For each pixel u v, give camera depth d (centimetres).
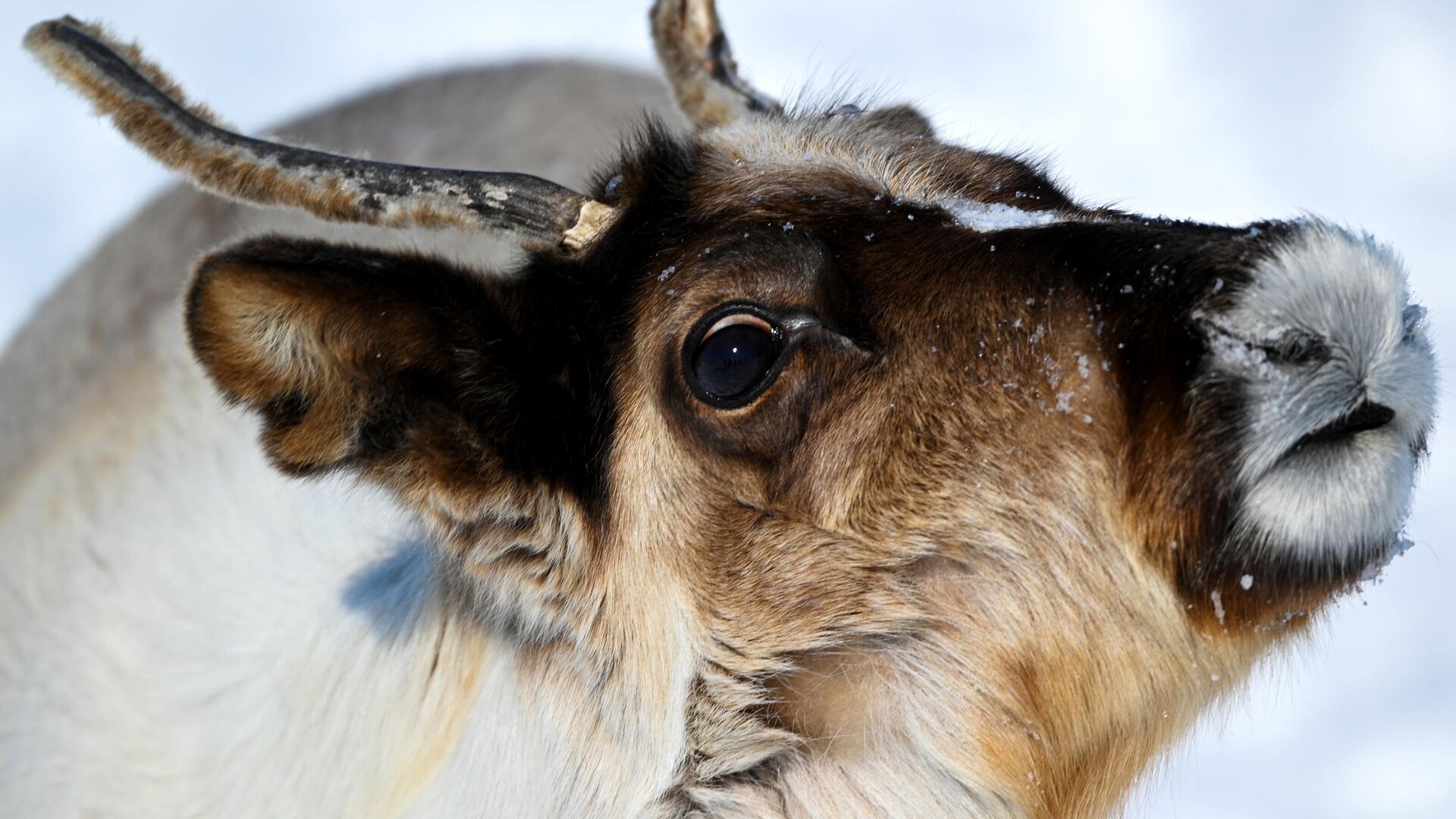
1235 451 1147
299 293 1149
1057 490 1217
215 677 1529
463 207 1260
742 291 1221
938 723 1284
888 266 1245
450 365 1220
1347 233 1195
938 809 1299
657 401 1245
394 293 1182
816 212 1276
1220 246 1183
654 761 1255
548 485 1252
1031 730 1295
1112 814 1383
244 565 1603
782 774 1289
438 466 1220
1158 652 1262
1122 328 1187
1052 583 1241
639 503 1258
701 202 1290
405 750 1329
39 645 1719
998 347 1214
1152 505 1188
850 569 1245
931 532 1238
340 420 1213
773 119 1491
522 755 1266
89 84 1185
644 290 1254
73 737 1614
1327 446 1149
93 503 1830
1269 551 1170
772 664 1260
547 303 1253
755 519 1240
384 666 1370
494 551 1272
